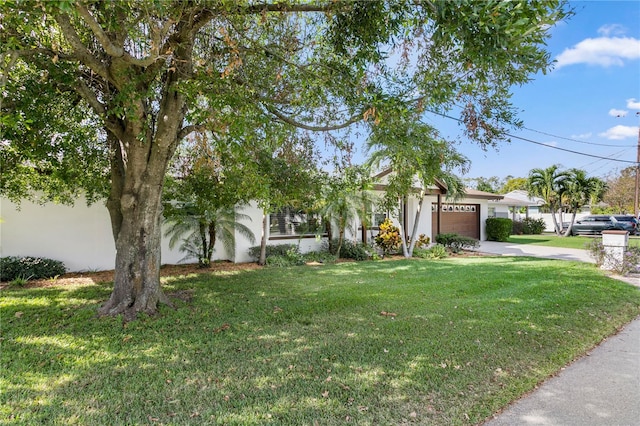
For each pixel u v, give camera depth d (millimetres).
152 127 5777
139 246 5301
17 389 3059
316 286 7387
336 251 12148
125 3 3432
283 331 4598
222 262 10836
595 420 2762
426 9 3686
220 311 5473
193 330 4605
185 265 10258
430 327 4754
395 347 4066
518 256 13055
